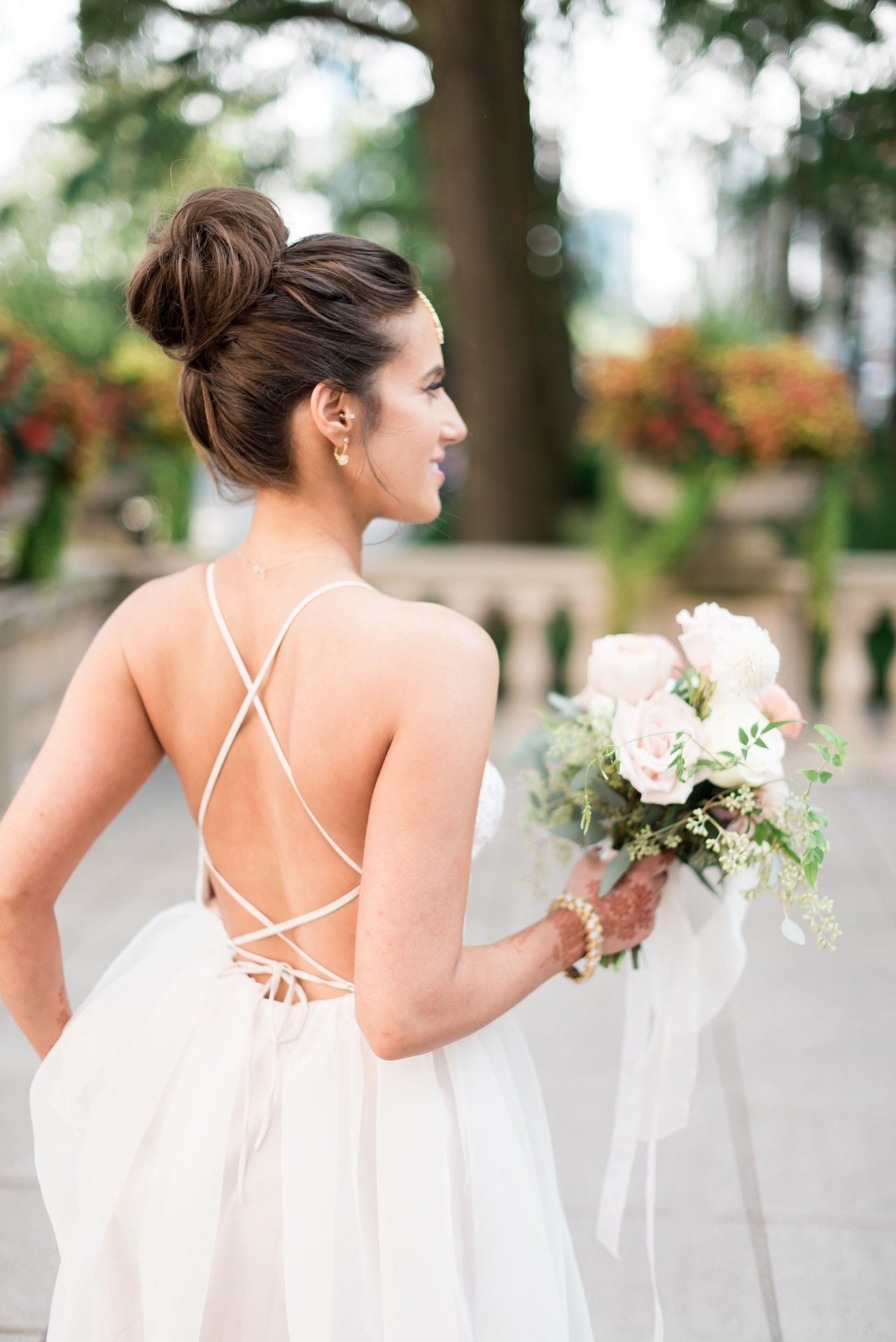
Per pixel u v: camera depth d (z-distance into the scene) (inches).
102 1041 47.6
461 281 302.8
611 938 48.3
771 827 48.6
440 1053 45.0
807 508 204.2
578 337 432.1
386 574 223.9
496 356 304.7
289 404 42.7
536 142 340.5
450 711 38.0
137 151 288.8
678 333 197.6
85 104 280.7
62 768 45.9
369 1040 38.2
